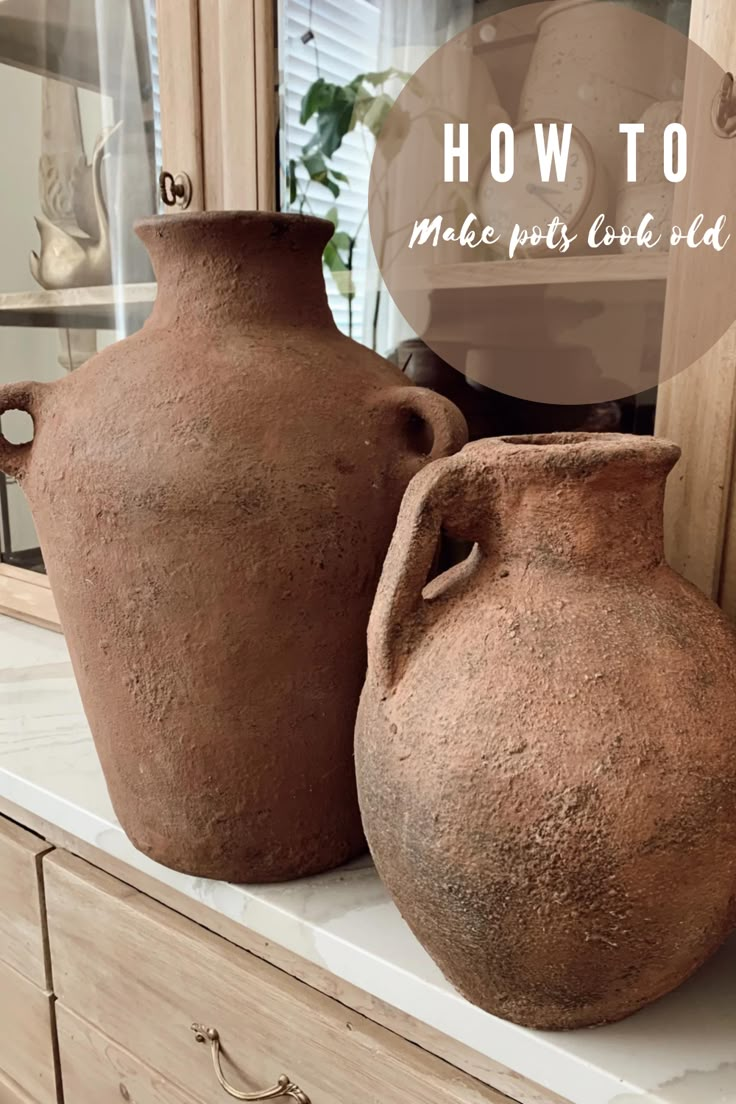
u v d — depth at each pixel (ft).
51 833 2.49
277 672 1.86
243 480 1.74
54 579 2.00
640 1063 1.52
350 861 2.18
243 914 2.01
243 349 1.87
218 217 1.87
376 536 1.88
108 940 2.31
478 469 1.49
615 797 1.30
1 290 3.95
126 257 3.37
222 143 2.77
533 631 1.42
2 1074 2.84
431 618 1.55
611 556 1.49
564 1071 1.54
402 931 1.88
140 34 3.05
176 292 1.97
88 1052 2.47
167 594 1.79
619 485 1.45
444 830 1.39
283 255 1.96
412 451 1.99
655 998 1.55
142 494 1.75
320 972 1.93
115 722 1.98
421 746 1.43
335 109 2.68
